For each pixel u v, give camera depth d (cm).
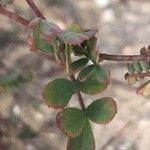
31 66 44
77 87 12
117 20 50
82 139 11
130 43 49
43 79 44
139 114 45
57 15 49
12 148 40
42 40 11
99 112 11
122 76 45
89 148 11
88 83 12
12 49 45
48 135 43
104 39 49
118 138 45
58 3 49
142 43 49
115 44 49
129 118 45
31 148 41
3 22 46
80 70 12
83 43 12
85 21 50
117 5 50
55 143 43
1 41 45
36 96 42
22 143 41
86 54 12
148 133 45
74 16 50
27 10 45
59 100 11
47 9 49
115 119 45
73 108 11
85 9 50
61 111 11
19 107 42
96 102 11
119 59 12
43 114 43
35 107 40
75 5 50
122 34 49
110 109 11
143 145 45
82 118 11
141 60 12
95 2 50
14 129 39
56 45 10
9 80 34
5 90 34
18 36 46
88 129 11
